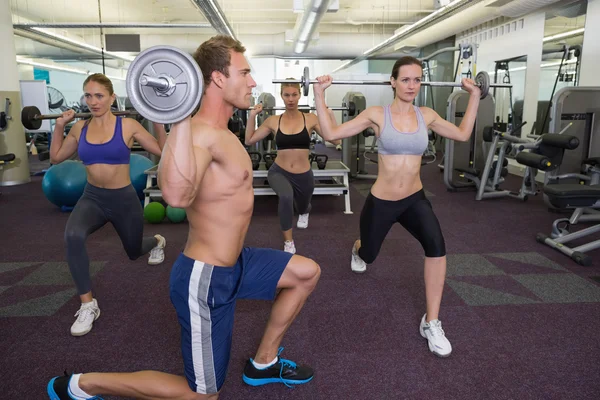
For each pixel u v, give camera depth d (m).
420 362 1.72
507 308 2.18
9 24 5.56
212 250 1.15
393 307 2.20
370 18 9.45
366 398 1.51
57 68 11.34
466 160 5.33
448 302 2.25
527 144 4.22
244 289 1.31
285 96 2.73
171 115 0.91
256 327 2.00
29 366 1.71
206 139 1.06
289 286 1.38
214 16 6.36
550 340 1.88
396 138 1.79
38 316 2.14
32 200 4.96
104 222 2.08
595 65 5.45
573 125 4.14
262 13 8.99
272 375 1.55
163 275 2.65
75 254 1.93
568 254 2.90
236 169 1.13
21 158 5.89
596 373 1.64
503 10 6.18
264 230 3.63
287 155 2.87
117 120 2.00
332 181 5.16
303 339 1.89
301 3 5.95
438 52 5.75
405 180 1.83
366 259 2.13
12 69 5.63
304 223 3.68
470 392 1.54
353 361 1.73
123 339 1.91
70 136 2.05
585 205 2.82
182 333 1.20
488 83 1.91
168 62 0.89
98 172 1.98
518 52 7.12
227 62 1.07
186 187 0.96
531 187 4.64
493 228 3.67
